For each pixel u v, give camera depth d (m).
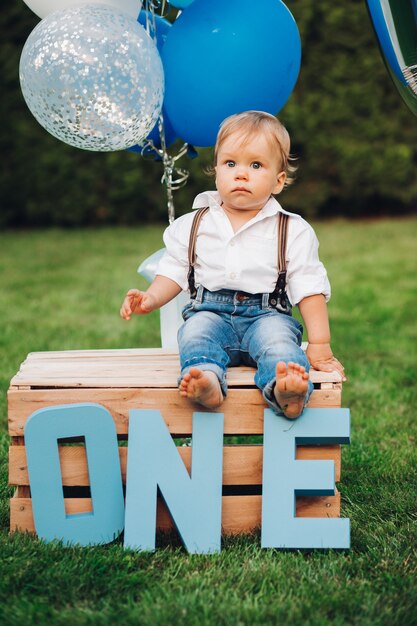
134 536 2.25
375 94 8.81
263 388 2.27
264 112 2.50
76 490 2.71
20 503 2.36
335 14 8.52
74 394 2.32
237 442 3.27
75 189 9.12
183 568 2.16
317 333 2.46
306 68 8.73
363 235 8.45
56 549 2.22
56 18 2.49
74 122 2.52
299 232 2.49
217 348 2.39
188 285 2.56
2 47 8.62
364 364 4.44
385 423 3.50
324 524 2.26
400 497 2.69
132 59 2.46
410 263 7.08
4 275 6.88
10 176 9.02
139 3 2.68
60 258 7.58
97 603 2.00
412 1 2.51
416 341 4.91
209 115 2.72
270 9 2.71
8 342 4.83
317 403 2.33
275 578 2.10
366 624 1.88
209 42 2.63
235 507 2.36
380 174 9.05
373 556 2.24
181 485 2.27
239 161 2.43
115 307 5.80
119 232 8.90
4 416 3.56
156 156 3.05
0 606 1.97
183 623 1.89
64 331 5.13
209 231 2.50
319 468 2.28
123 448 2.37
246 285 2.47
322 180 9.16
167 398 2.32
